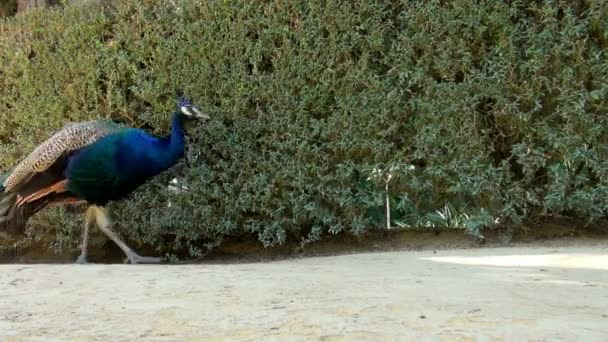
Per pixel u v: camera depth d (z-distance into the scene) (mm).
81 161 6895
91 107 8086
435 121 7012
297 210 7359
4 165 8430
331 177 7305
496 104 6859
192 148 7633
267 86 7414
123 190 7172
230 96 7543
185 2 7762
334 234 7848
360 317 3557
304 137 7309
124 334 3346
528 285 4516
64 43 8148
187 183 7676
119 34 7965
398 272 5316
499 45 6809
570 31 6617
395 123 7141
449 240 7375
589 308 3707
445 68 6926
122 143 6938
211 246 7789
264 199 7430
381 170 7234
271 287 4527
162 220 7758
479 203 7246
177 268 5754
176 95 7695
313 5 7254
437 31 6930
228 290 4449
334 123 7199
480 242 7199
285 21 7398
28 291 4621
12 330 3482
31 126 8336
